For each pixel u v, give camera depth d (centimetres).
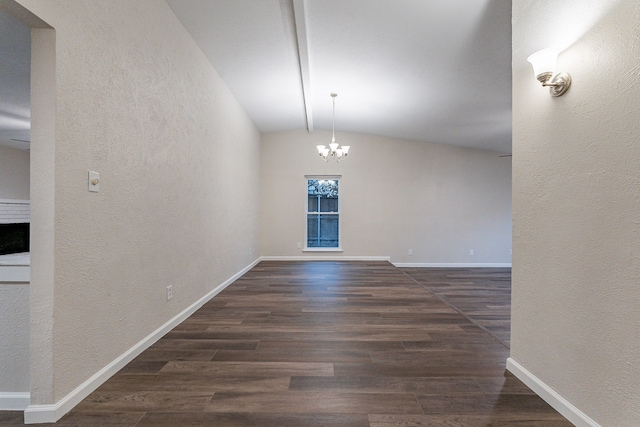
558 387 155
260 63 377
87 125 169
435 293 420
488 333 262
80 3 163
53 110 147
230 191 450
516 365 190
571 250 145
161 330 249
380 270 570
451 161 697
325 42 331
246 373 193
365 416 152
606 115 127
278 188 696
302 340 246
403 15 286
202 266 341
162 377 188
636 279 115
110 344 190
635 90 116
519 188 184
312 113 562
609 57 126
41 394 148
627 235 118
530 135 173
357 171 696
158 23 247
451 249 695
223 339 247
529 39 173
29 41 214
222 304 346
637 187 114
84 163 167
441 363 208
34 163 147
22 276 159
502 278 542
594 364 133
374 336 255
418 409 158
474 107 484
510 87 414
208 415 153
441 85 421
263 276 512
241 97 480
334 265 627
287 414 154
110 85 188
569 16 146
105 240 184
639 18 114
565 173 149
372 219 697
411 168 697
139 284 220
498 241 695
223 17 288
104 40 182
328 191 709
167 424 146
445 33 308
